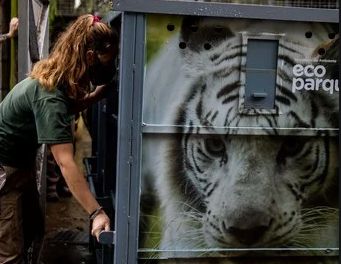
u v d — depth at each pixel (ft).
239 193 11.88
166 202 11.69
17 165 13.43
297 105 11.85
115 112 14.79
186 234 11.83
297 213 12.09
